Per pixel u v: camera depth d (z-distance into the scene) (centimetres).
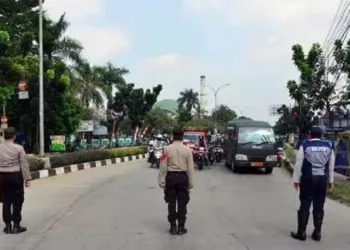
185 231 973
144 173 2473
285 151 4281
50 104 3450
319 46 2816
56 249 834
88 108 4850
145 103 5812
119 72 5791
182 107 11481
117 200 1461
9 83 2656
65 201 1439
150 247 848
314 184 900
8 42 2472
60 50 4497
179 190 971
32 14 3869
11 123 3753
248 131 2550
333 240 915
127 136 6306
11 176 970
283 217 1174
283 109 7700
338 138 2497
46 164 2402
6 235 952
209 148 3062
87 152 3075
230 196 1589
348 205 1414
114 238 921
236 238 925
